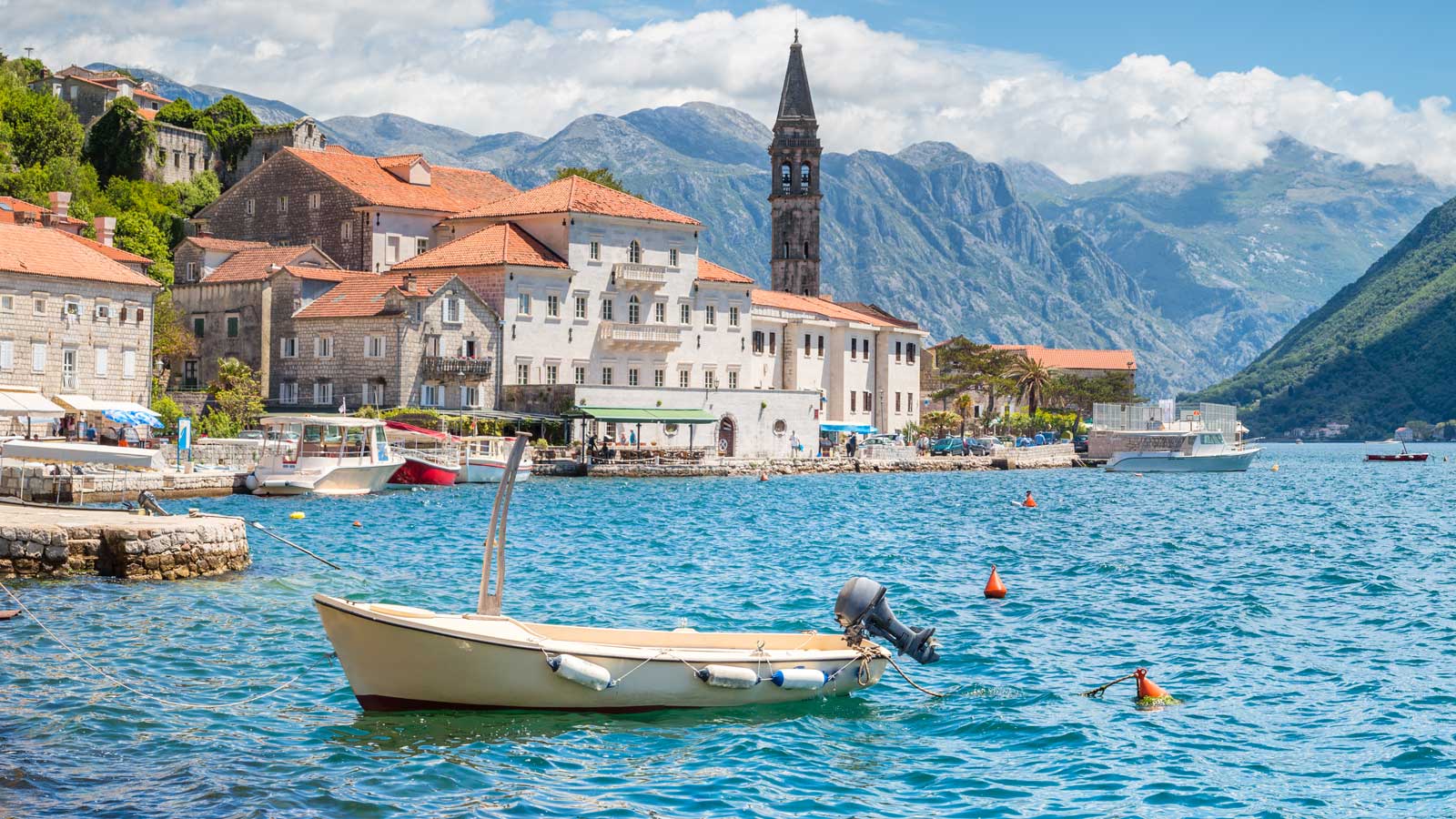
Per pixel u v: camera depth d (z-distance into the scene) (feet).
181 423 246.27
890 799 70.85
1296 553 185.98
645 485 317.83
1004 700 91.30
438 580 141.28
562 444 349.41
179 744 76.33
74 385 277.23
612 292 388.37
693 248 407.64
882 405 490.90
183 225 431.43
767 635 91.56
